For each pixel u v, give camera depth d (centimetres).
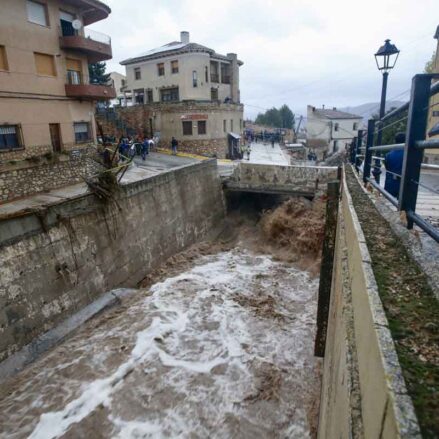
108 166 1178
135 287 1267
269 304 1136
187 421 693
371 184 546
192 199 1720
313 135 4738
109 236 1130
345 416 170
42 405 720
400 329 149
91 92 1730
